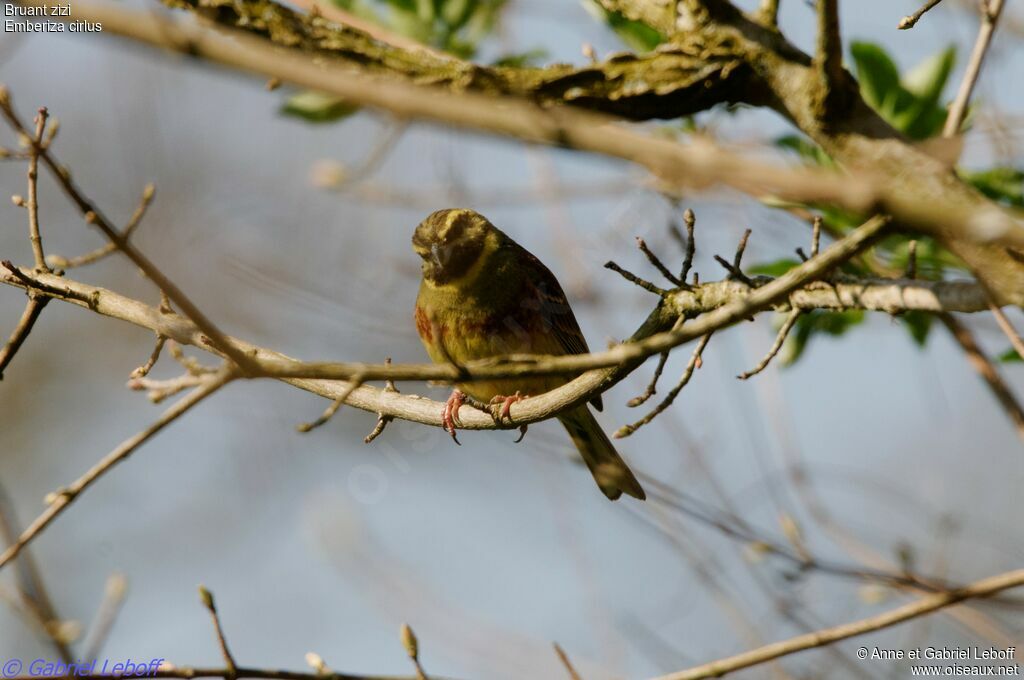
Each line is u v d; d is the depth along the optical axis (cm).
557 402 793
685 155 462
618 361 632
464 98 485
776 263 952
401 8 1039
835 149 638
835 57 619
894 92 939
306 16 692
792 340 1028
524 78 672
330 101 960
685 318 729
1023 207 880
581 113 668
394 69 680
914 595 959
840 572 916
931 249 899
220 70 471
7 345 811
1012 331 676
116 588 798
